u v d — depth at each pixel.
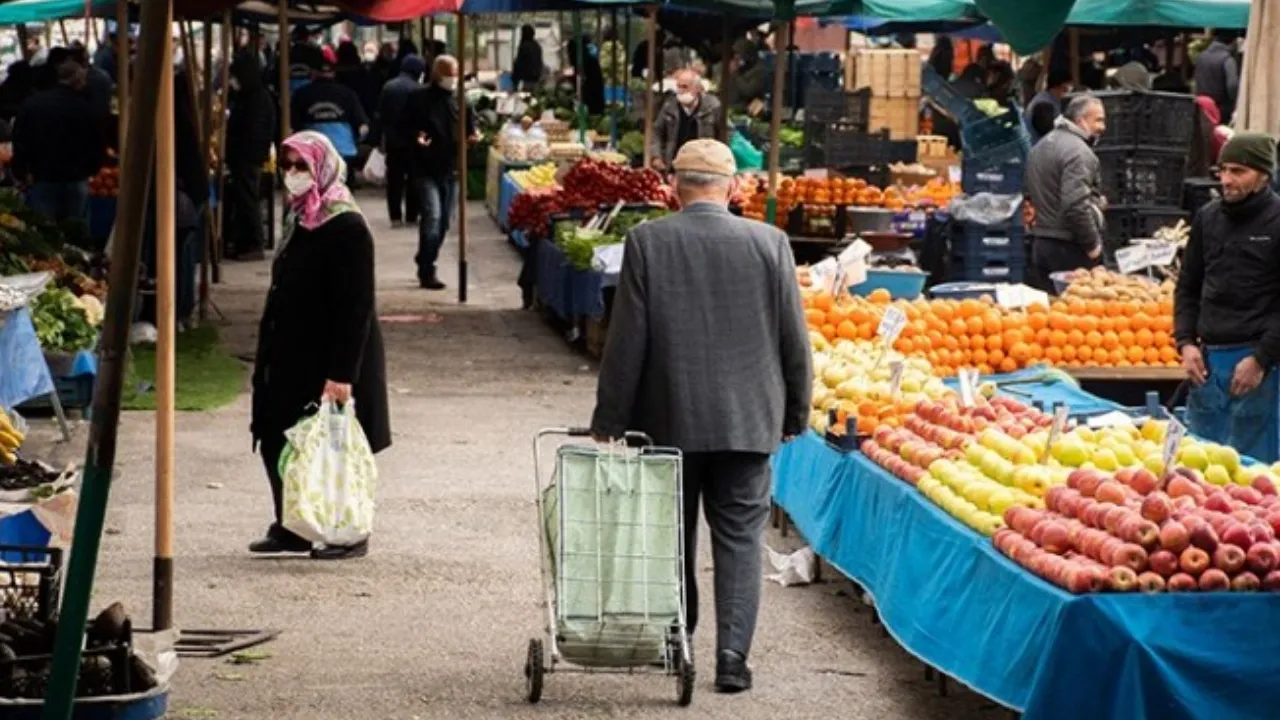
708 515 13.20
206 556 16.53
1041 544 11.66
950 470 13.30
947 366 20.42
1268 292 17.19
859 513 14.87
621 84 60.78
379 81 54.69
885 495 14.17
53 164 30.61
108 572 15.91
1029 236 29.30
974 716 12.67
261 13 44.72
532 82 60.69
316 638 14.30
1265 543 11.19
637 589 12.50
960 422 14.55
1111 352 21.23
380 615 14.95
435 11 30.44
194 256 29.83
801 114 47.97
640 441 13.10
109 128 30.77
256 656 13.77
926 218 31.33
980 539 12.35
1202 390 17.55
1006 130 30.59
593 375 26.98
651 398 12.91
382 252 41.06
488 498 19.14
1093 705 10.82
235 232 39.84
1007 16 11.62
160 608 14.10
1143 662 10.77
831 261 21.48
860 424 15.60
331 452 16.28
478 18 61.66
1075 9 30.09
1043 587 11.13
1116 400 21.23
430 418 23.48
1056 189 25.95
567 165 41.19
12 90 39.81
